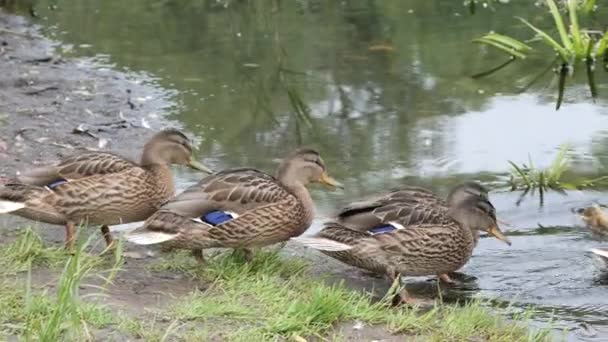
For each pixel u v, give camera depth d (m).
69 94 16.80
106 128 15.43
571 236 12.11
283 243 11.40
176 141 11.52
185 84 17.53
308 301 9.44
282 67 18.34
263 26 20.88
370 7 22.02
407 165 14.18
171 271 10.44
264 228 10.65
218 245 10.54
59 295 8.01
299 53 19.12
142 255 10.97
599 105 16.38
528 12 21.25
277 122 15.88
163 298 9.61
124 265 10.59
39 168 11.07
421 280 11.22
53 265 10.20
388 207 10.78
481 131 15.38
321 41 19.78
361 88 17.27
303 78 17.83
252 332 8.71
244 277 10.11
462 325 9.20
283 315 9.04
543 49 19.11
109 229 11.58
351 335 8.97
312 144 14.99
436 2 22.25
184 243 10.38
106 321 8.66
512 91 17.06
